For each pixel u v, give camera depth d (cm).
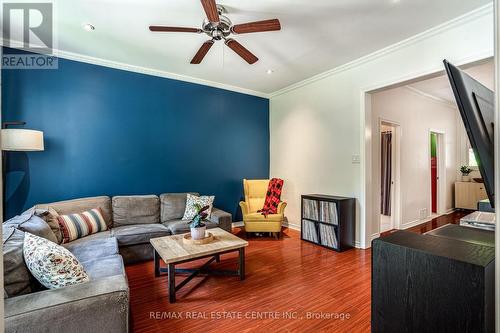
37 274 147
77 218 290
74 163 339
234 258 322
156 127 403
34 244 157
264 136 527
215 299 223
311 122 436
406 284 78
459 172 621
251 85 470
